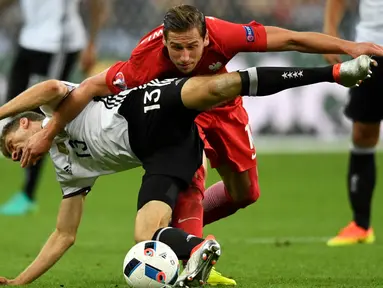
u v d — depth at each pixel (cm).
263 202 4397
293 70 1800
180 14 1903
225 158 2292
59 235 2033
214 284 2125
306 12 6166
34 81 4047
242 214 4031
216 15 6084
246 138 2303
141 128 1866
